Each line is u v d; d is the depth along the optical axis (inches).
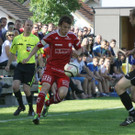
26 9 3358.8
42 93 708.7
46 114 804.0
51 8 2578.7
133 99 781.9
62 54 728.3
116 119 775.1
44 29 1317.7
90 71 1392.7
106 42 1557.6
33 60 879.7
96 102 1190.3
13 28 1245.1
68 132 609.9
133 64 1672.0
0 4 3031.5
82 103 1154.0
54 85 1145.4
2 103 1155.3
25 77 868.0
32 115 864.9
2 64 1119.6
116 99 1314.0
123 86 671.1
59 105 1089.4
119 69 1617.9
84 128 653.3
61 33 728.3
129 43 2997.0
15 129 645.3
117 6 2645.2
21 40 875.4
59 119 776.9
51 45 732.0
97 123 717.3
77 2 2623.0
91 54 1524.4
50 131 621.0
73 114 866.8
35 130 633.0
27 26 875.4
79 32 1501.0
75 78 1350.9
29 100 864.9
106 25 2573.8
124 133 603.5
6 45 1115.9
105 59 1509.6
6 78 1121.4
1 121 754.8
